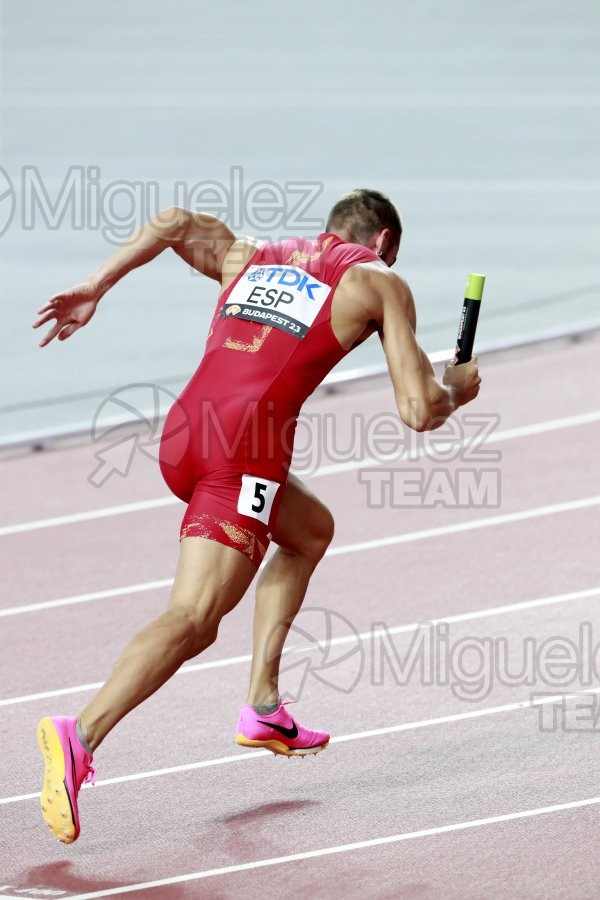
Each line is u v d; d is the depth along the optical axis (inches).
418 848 544.4
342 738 661.9
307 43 3735.2
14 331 1582.2
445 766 622.8
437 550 933.2
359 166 2342.5
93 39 3855.8
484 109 2800.2
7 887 523.8
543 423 1181.7
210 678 747.4
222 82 3189.0
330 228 593.3
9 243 1973.4
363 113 2785.4
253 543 538.9
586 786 593.0
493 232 1941.4
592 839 544.1
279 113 2807.6
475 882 513.3
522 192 2162.9
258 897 509.7
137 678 511.8
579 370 1318.9
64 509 1062.4
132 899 510.6
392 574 895.7
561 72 3213.6
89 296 568.7
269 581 600.7
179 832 570.3
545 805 577.0
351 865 532.7
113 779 627.8
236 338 557.3
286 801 596.1
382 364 1396.4
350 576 896.3
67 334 572.4
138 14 4320.9
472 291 564.1
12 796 612.1
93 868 539.2
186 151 2468.0
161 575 922.1
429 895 504.7
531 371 1330.0
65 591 900.6
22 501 1085.1
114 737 675.4
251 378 546.0
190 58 3526.1
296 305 552.7
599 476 1055.6
